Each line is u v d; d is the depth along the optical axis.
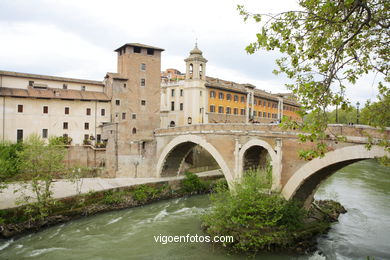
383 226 27.28
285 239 22.45
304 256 21.50
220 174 49.00
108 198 34.09
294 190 24.70
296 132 24.67
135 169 44.38
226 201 24.72
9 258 21.95
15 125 40.47
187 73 54.88
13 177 29.42
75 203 31.28
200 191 43.06
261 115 72.88
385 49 11.38
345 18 9.16
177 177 46.50
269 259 21.09
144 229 28.02
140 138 45.81
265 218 22.27
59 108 43.84
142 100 46.69
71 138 44.53
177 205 36.53
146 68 47.12
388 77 11.87
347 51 11.46
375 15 10.80
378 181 45.53
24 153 28.73
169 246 23.97
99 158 44.59
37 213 28.20
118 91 45.81
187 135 38.62
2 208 26.86
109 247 24.03
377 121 11.95
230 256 21.61
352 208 32.34
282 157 25.88
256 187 23.27
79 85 48.53
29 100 41.56
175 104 59.22
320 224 26.31
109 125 43.56
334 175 50.16
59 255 22.59
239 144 30.59
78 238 25.80
